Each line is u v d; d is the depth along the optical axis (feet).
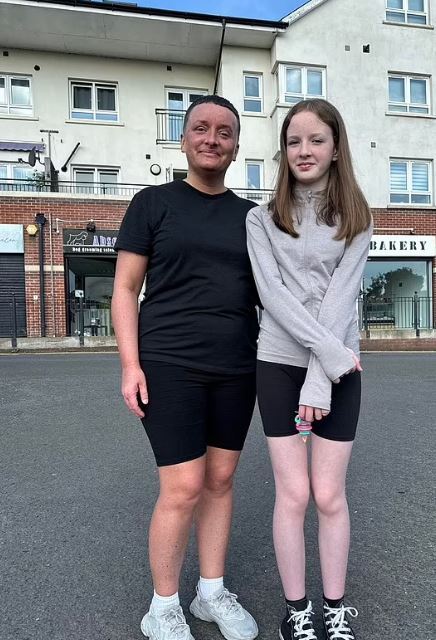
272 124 56.65
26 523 9.70
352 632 6.18
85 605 7.14
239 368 6.48
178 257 6.25
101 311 49.26
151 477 12.14
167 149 58.13
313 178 6.28
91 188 55.11
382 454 13.70
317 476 6.22
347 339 6.16
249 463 13.16
